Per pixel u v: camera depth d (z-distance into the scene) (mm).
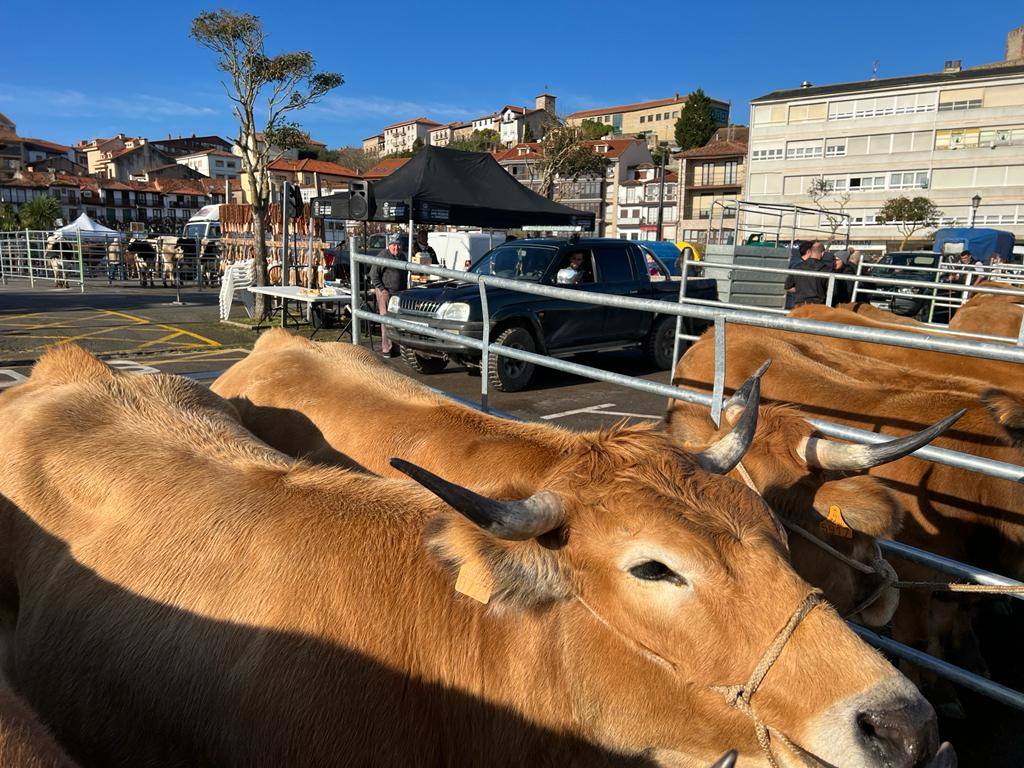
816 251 12070
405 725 2125
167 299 20594
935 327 7121
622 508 1956
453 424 3520
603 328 10688
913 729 1636
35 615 2516
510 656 2131
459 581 1962
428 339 9695
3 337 12609
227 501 2531
